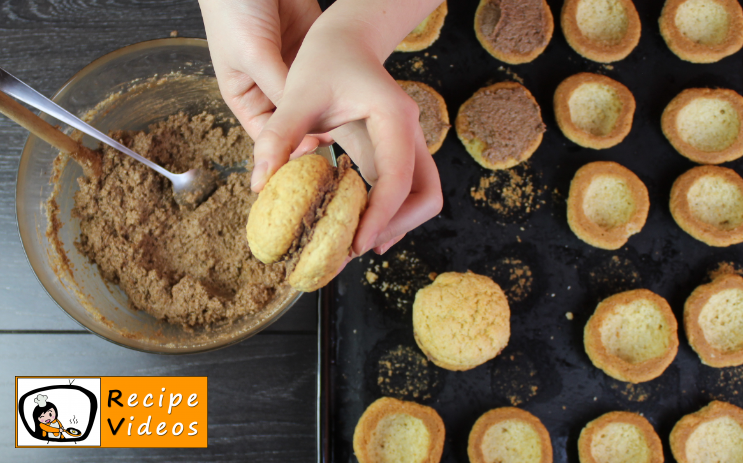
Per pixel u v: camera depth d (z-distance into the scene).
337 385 0.52
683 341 0.54
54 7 0.55
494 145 0.54
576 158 0.56
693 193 0.56
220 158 0.53
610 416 0.52
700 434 0.52
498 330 0.52
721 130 0.57
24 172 0.49
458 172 0.55
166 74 0.52
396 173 0.40
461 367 0.52
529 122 0.55
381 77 0.41
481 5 0.56
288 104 0.40
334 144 0.54
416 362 0.52
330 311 0.53
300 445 0.52
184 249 0.51
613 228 0.54
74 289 0.50
